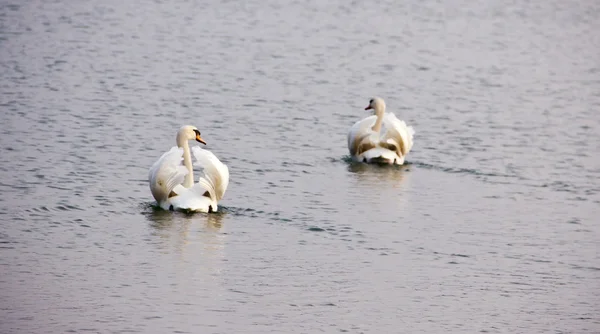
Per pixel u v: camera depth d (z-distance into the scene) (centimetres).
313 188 2509
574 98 3938
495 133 3281
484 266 2008
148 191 2391
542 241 2181
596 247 2153
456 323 1723
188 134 2283
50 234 2055
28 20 5028
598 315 1784
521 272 1984
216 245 2038
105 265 1900
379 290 1850
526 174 2772
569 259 2072
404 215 2320
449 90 3988
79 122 3078
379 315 1736
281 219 2234
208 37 4897
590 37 5531
